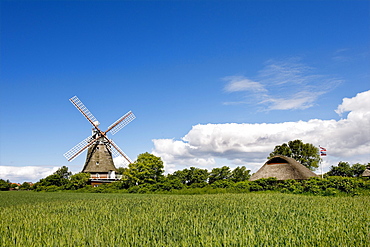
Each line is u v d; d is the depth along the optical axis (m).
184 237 12.13
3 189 87.81
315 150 77.50
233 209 20.23
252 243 11.13
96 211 21.03
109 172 65.38
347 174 72.75
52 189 68.06
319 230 13.29
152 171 59.59
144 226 14.45
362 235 12.41
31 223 16.34
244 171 73.12
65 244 11.55
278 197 30.86
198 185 60.12
